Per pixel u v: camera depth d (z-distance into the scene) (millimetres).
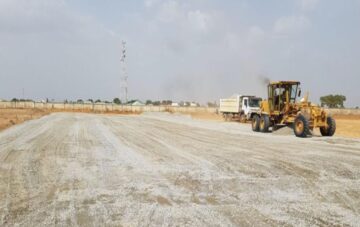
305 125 19781
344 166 10383
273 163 10773
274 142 16828
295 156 12219
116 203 6500
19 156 11422
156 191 7387
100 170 9391
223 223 5520
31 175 8695
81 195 7004
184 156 11938
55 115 45438
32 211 5992
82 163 10367
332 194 7402
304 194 7363
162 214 5906
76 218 5660
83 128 23609
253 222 5594
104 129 23266
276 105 23656
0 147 13398
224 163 10680
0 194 7027
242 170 9656
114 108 84375
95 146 14164
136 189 7527
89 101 92875
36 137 17047
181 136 19328
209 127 28234
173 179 8492
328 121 20906
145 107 84438
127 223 5453
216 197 7023
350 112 70000
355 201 6914
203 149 13812
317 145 15719
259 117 24719
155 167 9914
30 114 44312
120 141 16156
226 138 18656
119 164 10281
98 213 5914
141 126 27469
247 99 38375
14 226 5289
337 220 5762
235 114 40781
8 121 27828
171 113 68688
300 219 5777
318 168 10055
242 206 6445
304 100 21641
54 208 6168
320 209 6355
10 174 8781
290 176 9000
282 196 7184
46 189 7426
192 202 6648
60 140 16031
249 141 17156
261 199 6938
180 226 5359
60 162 10477
